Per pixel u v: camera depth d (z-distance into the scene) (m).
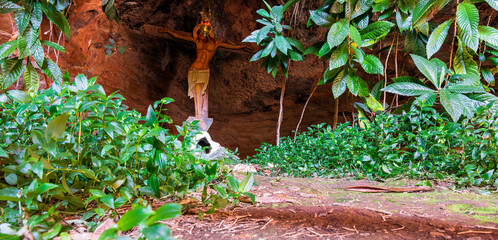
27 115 1.89
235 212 1.78
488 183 2.61
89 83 1.83
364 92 3.82
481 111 2.90
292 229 1.49
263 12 4.24
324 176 3.47
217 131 10.37
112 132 1.70
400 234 1.42
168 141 2.18
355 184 2.90
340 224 1.57
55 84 1.85
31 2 2.37
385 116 3.48
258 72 9.54
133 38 7.77
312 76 9.27
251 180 1.70
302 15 7.82
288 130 10.74
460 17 3.05
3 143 1.88
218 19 8.88
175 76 8.99
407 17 3.80
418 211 1.85
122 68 7.30
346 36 3.45
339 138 3.64
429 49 3.33
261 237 1.38
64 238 1.04
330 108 10.31
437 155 3.16
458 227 1.53
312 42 8.44
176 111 9.08
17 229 1.07
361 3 3.38
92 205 1.76
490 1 2.88
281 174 3.95
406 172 3.07
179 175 2.19
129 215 0.80
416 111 3.30
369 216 1.73
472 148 2.94
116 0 7.36
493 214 1.78
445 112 3.46
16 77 2.47
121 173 1.75
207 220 1.62
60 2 2.81
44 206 1.51
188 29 8.82
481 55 3.81
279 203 2.04
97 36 6.47
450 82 3.47
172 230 1.47
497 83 8.14
